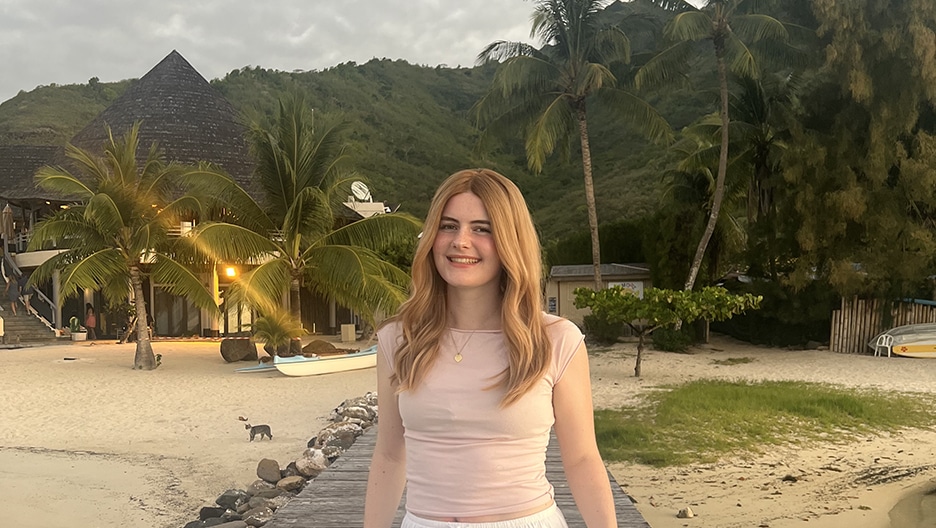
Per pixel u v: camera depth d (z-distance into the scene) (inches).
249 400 577.6
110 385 657.6
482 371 68.8
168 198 825.5
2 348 970.1
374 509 77.5
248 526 245.3
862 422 475.2
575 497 74.7
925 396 583.2
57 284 1117.1
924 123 954.1
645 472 356.2
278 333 775.7
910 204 911.7
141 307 768.3
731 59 882.1
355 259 754.8
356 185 1280.8
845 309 924.0
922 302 912.9
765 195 1057.5
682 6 944.9
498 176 73.0
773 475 349.4
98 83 3700.8
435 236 71.9
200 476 348.2
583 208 2186.3
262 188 814.5
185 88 1232.8
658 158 2390.5
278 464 335.0
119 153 753.0
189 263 788.6
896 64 870.4
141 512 291.7
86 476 349.7
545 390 69.6
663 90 989.8
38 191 1132.5
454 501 68.4
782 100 1037.2
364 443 303.9
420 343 70.6
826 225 904.9
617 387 636.1
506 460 68.2
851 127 925.2
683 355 888.9
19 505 300.2
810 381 673.0
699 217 1043.9
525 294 70.1
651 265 1105.4
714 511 290.8
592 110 3026.6
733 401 534.3
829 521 277.9
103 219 712.4
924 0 855.7
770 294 954.7
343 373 733.9
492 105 1026.7
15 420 500.4
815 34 927.0
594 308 693.3
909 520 276.8
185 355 893.2
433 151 3147.1
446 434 69.0
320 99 3543.3
